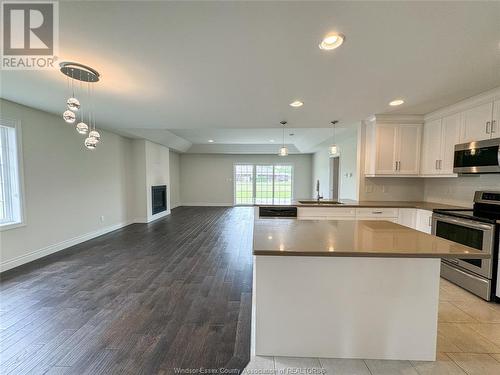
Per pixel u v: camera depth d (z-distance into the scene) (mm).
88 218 4844
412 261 1697
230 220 7066
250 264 3576
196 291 2732
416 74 2271
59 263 3547
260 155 10328
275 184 10391
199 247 4410
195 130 6406
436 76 2314
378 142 3867
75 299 2535
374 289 1721
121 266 3459
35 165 3621
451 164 3285
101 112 3648
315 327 1750
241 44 1761
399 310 1723
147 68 2145
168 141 7363
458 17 1449
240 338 1950
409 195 4219
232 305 2443
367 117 3934
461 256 1440
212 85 2547
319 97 2930
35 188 3631
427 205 3617
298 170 10328
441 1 1312
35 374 1584
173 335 1977
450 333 2002
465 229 2713
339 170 6578
